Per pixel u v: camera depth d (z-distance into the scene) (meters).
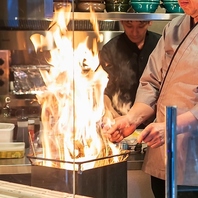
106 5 3.56
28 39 4.03
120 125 2.65
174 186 1.61
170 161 1.61
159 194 3.01
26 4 3.78
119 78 3.77
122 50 3.82
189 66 2.76
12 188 2.13
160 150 2.89
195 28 2.77
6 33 4.02
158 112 2.91
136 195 3.15
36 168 2.14
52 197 2.01
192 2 2.72
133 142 3.19
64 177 2.07
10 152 2.88
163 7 3.62
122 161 2.17
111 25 3.83
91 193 2.07
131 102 3.78
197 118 2.46
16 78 3.84
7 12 3.91
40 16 3.74
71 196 2.03
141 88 3.01
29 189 2.12
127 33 3.82
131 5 3.53
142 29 3.80
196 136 2.38
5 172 2.74
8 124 3.22
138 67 3.81
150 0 3.50
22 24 3.98
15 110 3.64
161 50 2.96
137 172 3.14
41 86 3.69
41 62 3.93
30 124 3.16
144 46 3.83
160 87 2.92
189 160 2.30
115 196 2.15
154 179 3.02
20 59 4.04
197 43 2.76
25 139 3.10
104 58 3.79
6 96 3.77
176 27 2.88
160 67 2.96
